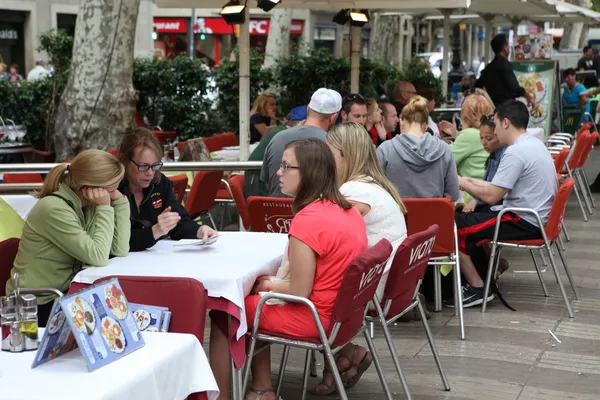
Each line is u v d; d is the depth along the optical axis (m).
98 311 2.87
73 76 10.96
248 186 7.06
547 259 8.44
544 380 5.11
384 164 6.23
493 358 5.49
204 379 3.11
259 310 3.95
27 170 5.43
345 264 3.97
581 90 18.17
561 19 18.97
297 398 4.81
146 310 3.51
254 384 4.46
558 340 5.88
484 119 7.44
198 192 7.35
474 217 6.54
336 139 4.87
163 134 11.98
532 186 6.50
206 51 38.25
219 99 13.80
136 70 13.30
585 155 10.74
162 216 4.49
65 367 2.80
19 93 11.98
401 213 4.89
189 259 4.26
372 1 10.04
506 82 12.41
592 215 11.04
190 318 3.49
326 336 3.93
